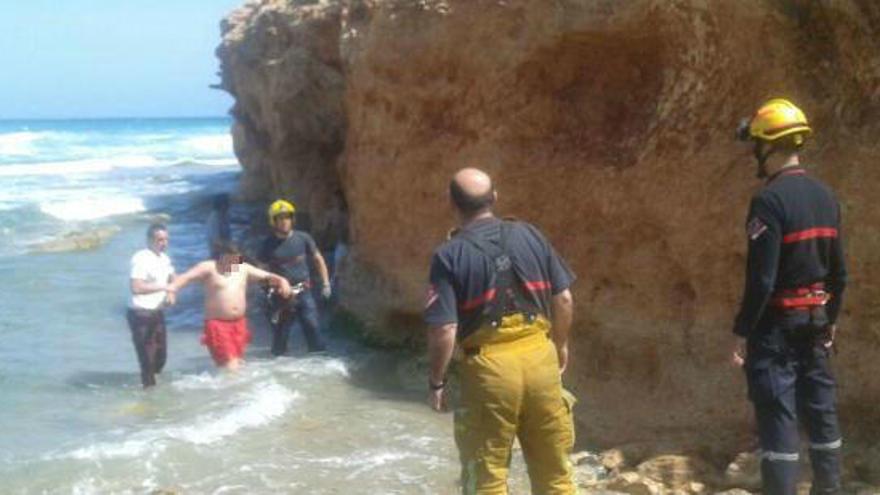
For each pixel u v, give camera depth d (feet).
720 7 22.34
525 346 14.15
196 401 27.68
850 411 20.15
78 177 120.47
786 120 14.87
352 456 22.97
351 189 36.01
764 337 14.71
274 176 64.23
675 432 22.62
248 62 58.08
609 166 25.76
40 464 22.29
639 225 24.71
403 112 32.17
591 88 27.20
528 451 14.71
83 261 55.21
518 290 14.19
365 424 25.46
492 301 14.06
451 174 30.58
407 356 32.14
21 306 42.29
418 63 30.99
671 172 23.84
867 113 20.47
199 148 199.82
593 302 25.89
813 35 21.26
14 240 64.03
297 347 34.30
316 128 51.08
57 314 40.70
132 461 22.53
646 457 21.77
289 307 32.63
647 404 23.90
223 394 28.27
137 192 98.02
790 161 14.99
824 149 20.75
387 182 33.30
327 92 47.75
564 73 27.45
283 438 24.32
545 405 14.23
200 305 42.63
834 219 14.89
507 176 28.43
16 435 24.68
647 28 24.82
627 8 24.95
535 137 28.12
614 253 25.35
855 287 20.06
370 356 32.24
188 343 35.78
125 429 25.18
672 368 23.65
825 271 14.79
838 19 20.59
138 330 29.17
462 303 14.17
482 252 14.16
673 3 23.63
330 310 37.76
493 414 14.03
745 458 19.84
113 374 31.09
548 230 27.22
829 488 15.06
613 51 26.20
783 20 21.27
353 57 34.30
